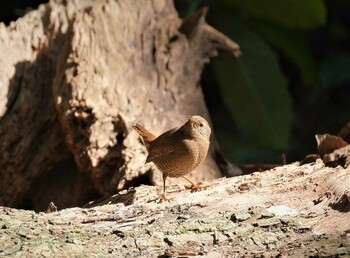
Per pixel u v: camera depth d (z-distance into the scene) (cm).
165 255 608
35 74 1143
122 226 689
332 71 1717
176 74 1155
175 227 663
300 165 879
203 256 606
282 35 1569
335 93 1945
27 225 685
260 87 1430
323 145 915
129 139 1022
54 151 1100
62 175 1103
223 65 1425
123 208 748
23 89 1122
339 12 1908
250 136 1457
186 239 639
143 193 855
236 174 1155
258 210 678
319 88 1756
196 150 856
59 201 1086
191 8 1485
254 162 1572
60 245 636
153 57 1152
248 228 649
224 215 682
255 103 1434
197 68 1184
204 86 1931
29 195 1110
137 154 1011
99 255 618
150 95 1112
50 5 1207
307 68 1647
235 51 1206
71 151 1083
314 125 1883
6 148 1091
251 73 1429
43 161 1098
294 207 698
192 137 855
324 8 1430
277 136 1441
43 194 1098
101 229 675
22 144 1095
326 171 795
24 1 1778
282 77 1440
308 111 1927
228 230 648
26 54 1162
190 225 660
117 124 1041
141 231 662
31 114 1109
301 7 1437
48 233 666
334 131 1866
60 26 1172
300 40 1591
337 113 1909
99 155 1023
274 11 1464
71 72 1082
